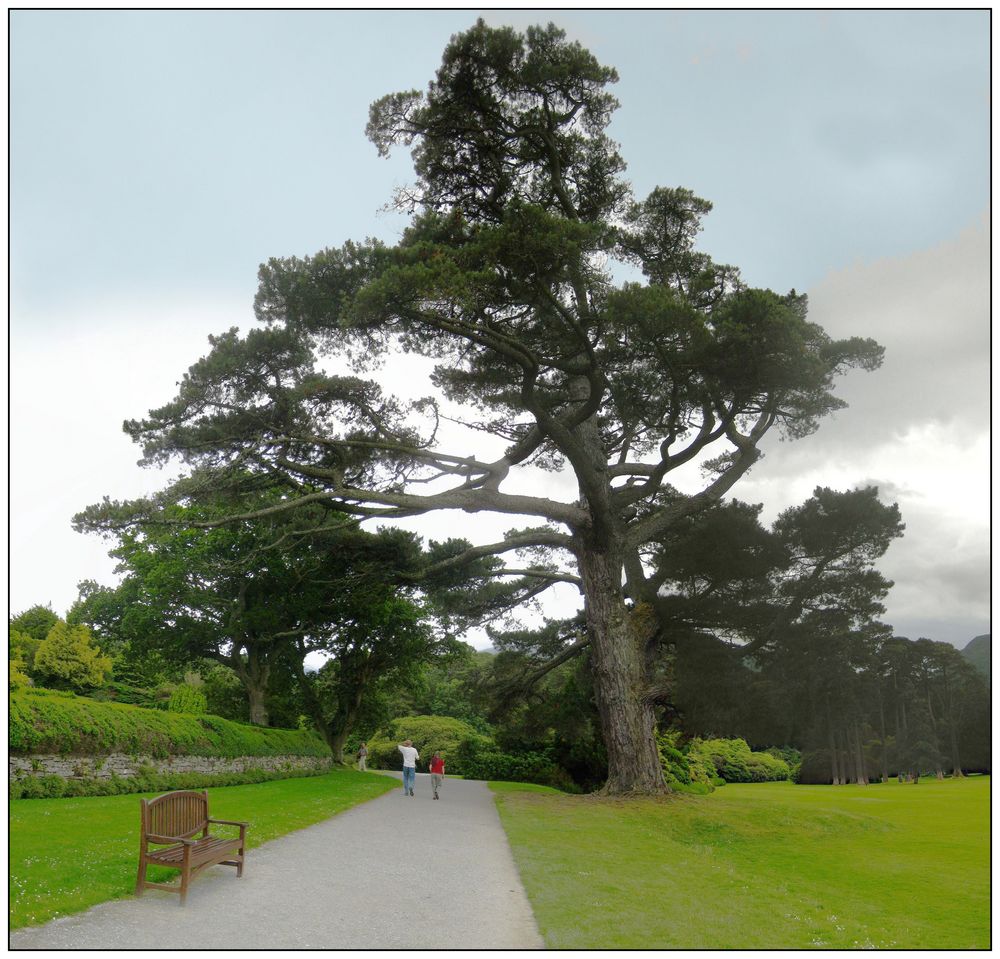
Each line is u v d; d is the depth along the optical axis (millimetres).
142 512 19812
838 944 9148
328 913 8633
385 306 18844
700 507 27109
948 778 37594
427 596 35312
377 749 55125
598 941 8016
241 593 31953
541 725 36938
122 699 48531
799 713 27062
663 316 19203
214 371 20609
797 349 20047
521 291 19891
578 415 23672
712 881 12656
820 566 27641
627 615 26797
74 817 13227
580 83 22172
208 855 9188
